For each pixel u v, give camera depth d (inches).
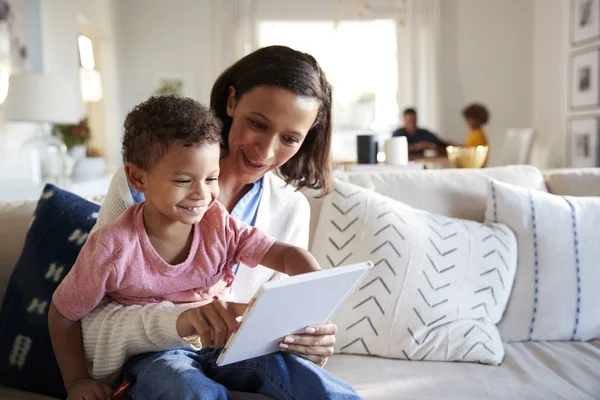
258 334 31.6
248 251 39.3
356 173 69.9
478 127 216.1
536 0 276.8
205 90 278.5
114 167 257.6
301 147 50.0
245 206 48.0
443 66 281.0
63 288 35.8
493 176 70.6
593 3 220.1
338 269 31.0
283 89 41.1
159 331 33.6
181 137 33.5
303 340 35.7
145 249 36.1
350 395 34.8
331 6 276.5
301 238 51.4
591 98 223.6
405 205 63.6
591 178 71.7
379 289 57.4
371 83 279.9
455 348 55.0
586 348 58.3
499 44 281.4
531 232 62.4
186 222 35.1
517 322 60.8
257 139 42.6
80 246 47.7
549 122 264.1
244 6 273.6
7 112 128.9
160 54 277.0
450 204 68.2
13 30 144.3
